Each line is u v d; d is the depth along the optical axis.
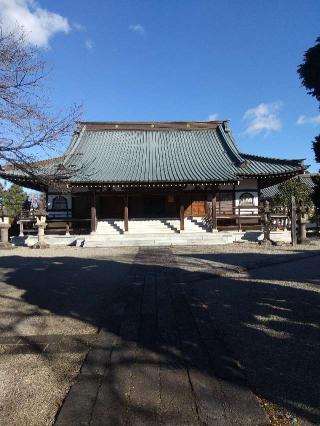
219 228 26.75
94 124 33.62
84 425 3.18
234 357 4.61
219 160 28.89
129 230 25.77
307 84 6.18
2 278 10.37
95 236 23.70
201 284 9.30
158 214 29.72
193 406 3.48
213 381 3.95
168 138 33.00
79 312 6.89
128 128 33.72
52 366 4.52
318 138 6.37
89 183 24.17
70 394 3.70
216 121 34.12
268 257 14.85
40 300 7.81
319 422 3.33
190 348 4.83
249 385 4.02
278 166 26.91
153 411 3.39
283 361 4.64
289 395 3.80
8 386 4.03
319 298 7.79
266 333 5.66
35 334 5.72
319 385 4.00
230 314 6.66
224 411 3.39
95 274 10.95
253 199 28.28
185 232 24.62
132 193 25.84
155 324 5.83
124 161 28.58
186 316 6.24
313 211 30.55
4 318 6.55
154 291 8.17
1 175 9.12
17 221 26.80
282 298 7.82
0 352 4.98
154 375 4.09
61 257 15.82
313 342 5.27
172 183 24.66
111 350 4.81
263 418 3.30
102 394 3.69
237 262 13.18
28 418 3.42
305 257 14.88
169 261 13.72
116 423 3.21
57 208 28.55
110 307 6.95
